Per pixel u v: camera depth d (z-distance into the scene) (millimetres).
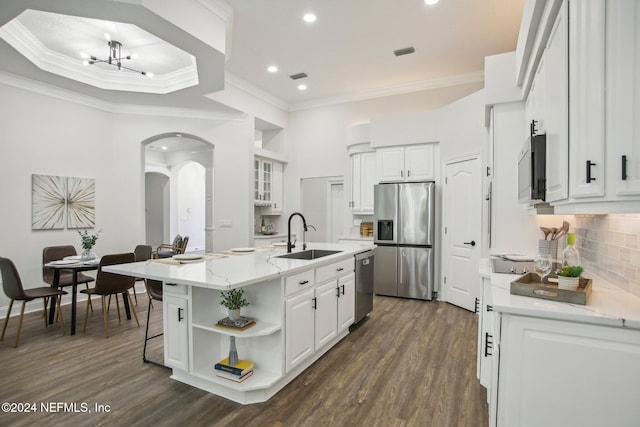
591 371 1304
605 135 1181
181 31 2895
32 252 4141
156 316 3988
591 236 2145
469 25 3730
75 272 3389
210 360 2477
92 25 3225
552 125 1699
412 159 4938
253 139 5684
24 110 4059
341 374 2551
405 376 2514
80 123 4633
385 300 4719
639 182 1093
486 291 2277
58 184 4379
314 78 5273
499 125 3006
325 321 2879
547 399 1370
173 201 10000
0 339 3207
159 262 2668
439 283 4777
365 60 4621
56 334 3375
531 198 1859
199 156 9219
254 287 2426
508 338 1430
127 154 5078
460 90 5176
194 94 4609
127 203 5070
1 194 3879
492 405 1606
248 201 5539
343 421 1979
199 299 2385
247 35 3959
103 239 4898
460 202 4293
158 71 4348
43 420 1977
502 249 2992
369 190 5465
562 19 1521
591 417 1309
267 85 5570
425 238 4664
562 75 1503
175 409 2098
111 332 3445
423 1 3301
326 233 6281
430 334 3383
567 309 1368
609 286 1779
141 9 2553
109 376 2514
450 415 2037
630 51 1108
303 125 6457
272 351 2350
